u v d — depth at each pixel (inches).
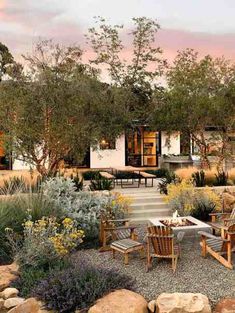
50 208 387.2
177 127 736.3
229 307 243.1
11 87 543.5
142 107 919.7
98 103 682.2
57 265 305.9
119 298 248.4
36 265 305.4
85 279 264.7
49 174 555.2
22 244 331.6
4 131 539.5
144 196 538.6
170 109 717.9
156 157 1075.9
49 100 546.3
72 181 479.2
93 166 1005.2
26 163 607.2
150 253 327.3
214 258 337.4
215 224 388.5
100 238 378.0
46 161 606.2
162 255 313.3
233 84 687.1
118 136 847.1
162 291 270.1
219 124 717.9
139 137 1066.1
